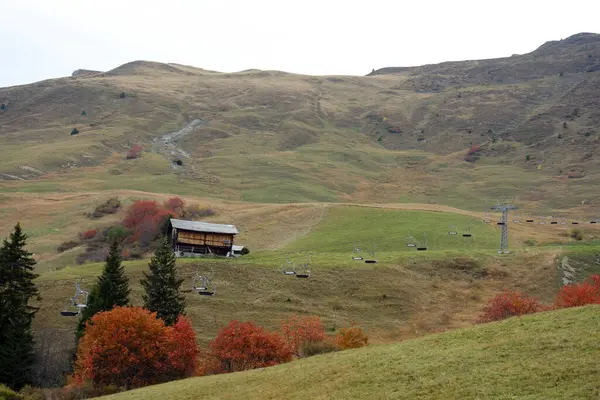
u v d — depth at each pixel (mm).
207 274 94438
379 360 40188
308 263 99188
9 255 70438
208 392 41625
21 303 68625
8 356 62438
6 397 49500
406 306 86625
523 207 187000
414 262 100688
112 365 54656
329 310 84688
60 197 172875
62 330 76625
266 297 87375
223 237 115438
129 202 163750
